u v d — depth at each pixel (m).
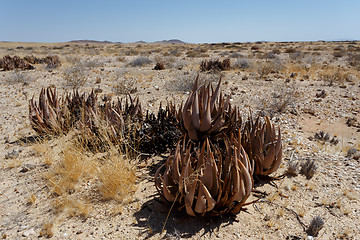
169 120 5.32
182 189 3.26
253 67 18.08
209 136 4.42
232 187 3.23
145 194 3.85
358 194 3.78
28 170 4.59
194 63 22.16
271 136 4.13
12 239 3.05
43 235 3.12
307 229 3.14
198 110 4.23
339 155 5.03
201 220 3.31
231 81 13.19
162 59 25.25
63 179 4.14
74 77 12.59
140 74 15.78
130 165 4.38
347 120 7.13
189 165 3.28
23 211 3.56
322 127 6.71
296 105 8.45
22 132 6.49
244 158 3.39
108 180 3.87
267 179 4.21
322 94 9.53
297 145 5.50
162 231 3.12
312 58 24.61
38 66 21.45
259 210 3.50
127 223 3.28
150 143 5.08
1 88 12.12
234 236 3.05
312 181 4.16
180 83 11.17
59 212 3.52
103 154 5.00
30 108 5.87
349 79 13.48
